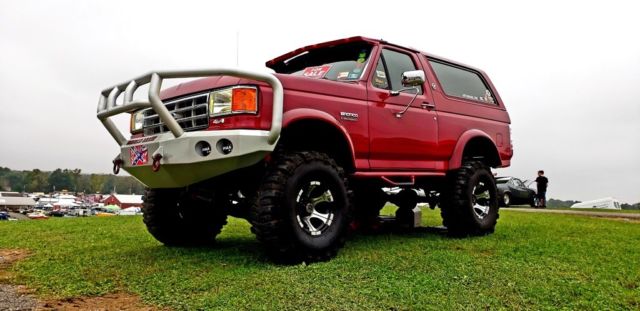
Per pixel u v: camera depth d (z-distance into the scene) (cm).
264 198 324
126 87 355
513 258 352
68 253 388
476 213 505
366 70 431
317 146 402
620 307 233
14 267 332
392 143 435
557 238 475
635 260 350
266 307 228
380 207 516
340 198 362
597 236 496
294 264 332
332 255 353
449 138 501
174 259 356
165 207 423
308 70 472
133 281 288
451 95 524
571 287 266
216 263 338
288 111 348
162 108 325
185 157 326
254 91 329
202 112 346
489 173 525
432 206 561
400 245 419
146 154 355
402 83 421
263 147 321
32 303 246
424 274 295
